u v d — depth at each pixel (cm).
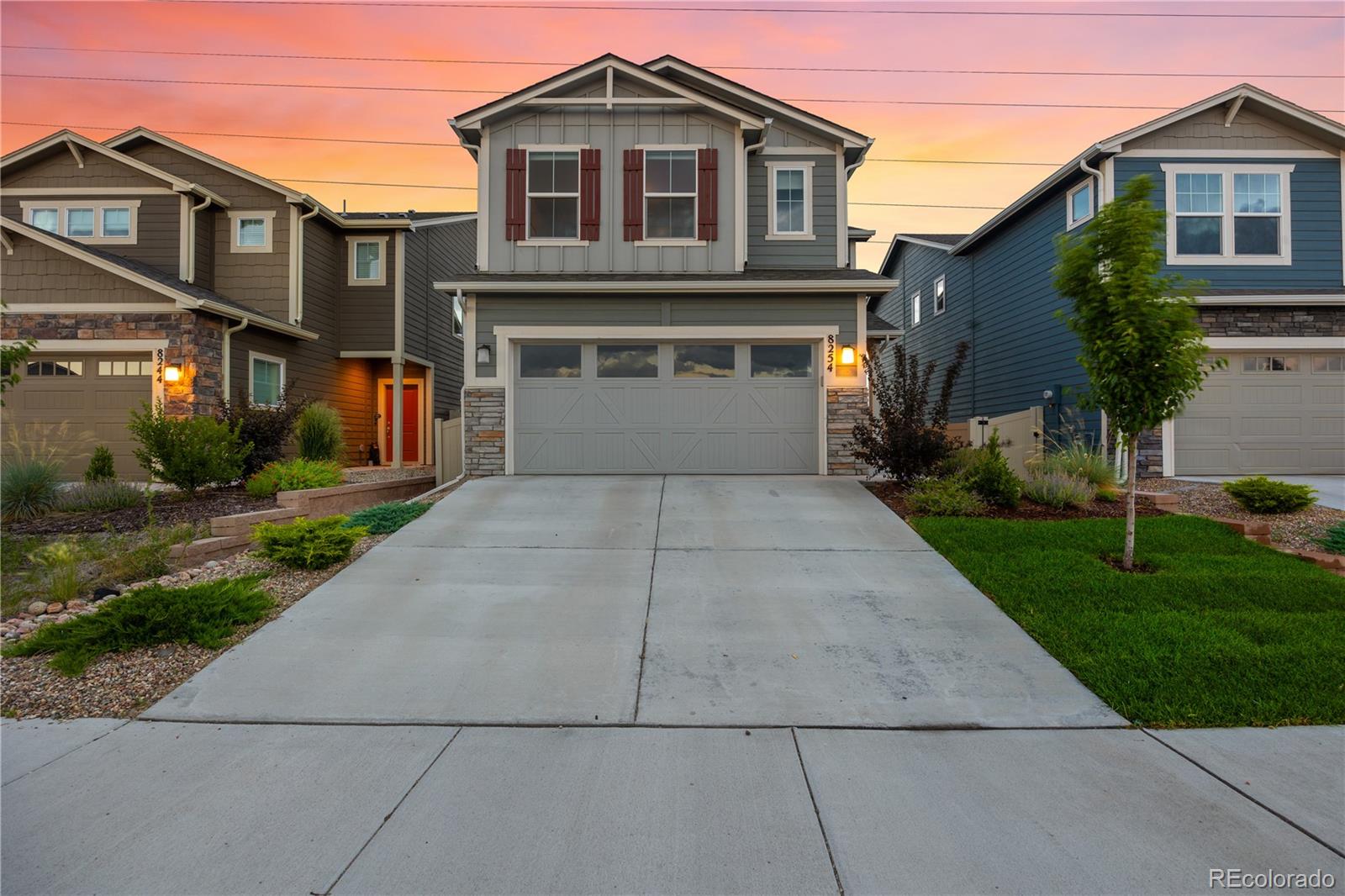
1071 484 868
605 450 1120
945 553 664
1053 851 252
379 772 309
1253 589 539
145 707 374
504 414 1105
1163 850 252
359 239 1700
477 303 1112
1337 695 372
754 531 745
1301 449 1180
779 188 1279
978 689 395
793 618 507
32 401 1238
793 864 246
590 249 1176
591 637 473
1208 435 1178
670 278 1120
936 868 243
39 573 608
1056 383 1403
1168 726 350
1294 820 270
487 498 905
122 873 240
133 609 458
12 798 287
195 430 945
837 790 294
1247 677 394
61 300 1231
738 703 381
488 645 460
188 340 1224
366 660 436
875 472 1087
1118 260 592
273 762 318
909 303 2281
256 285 1512
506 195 1178
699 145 1184
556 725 357
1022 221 1551
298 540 625
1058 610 505
